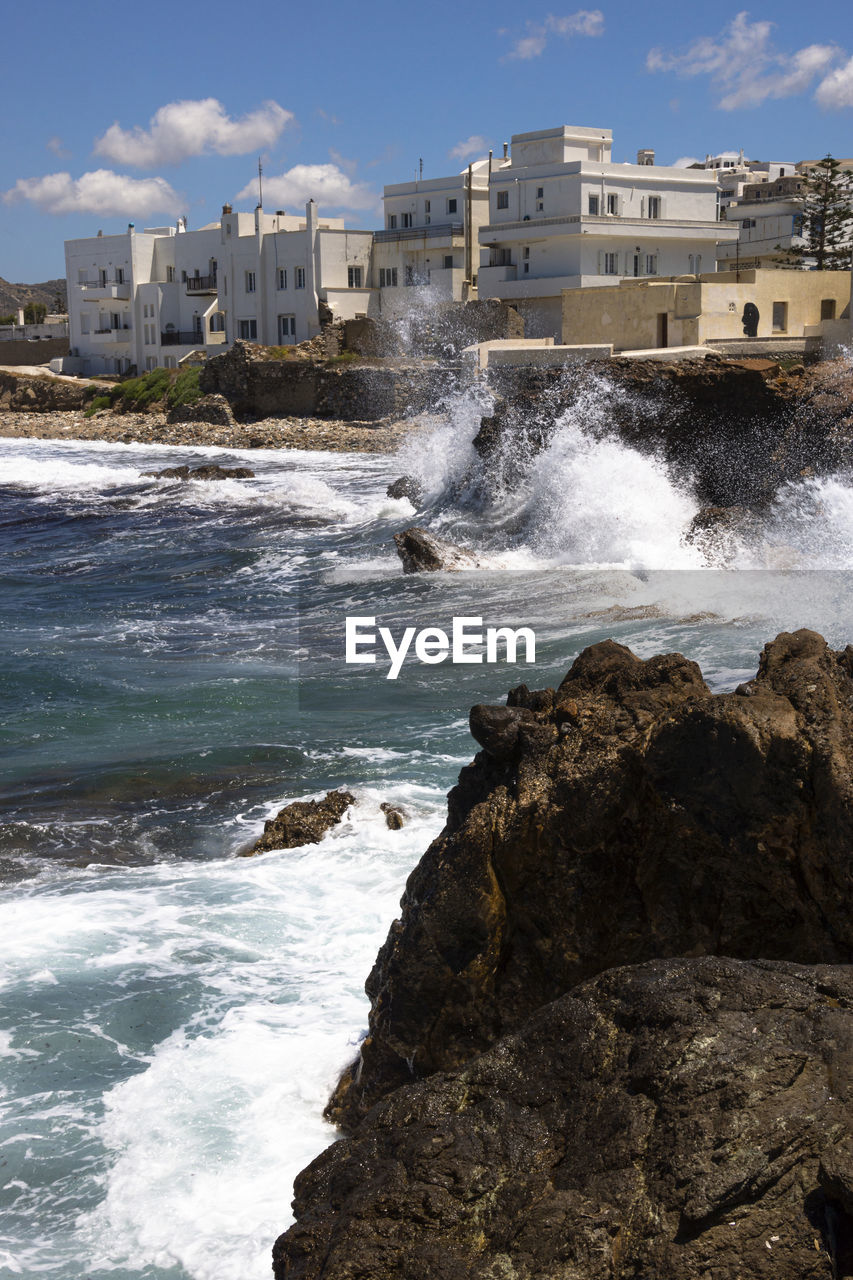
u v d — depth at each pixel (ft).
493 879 19.26
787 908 17.70
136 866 32.89
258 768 40.60
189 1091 21.31
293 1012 24.08
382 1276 13.55
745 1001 14.88
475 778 20.93
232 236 257.34
